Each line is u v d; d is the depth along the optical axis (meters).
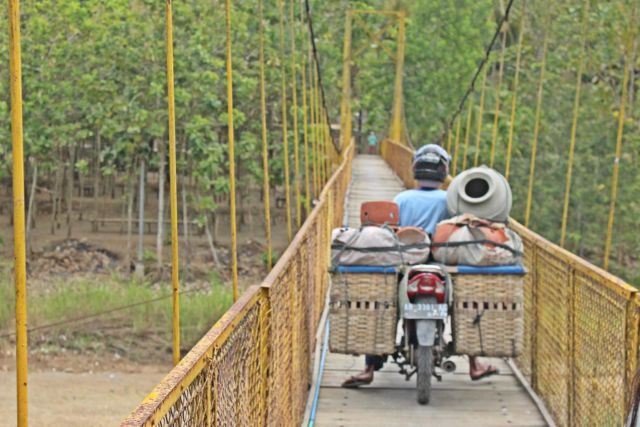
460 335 7.30
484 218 7.88
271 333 5.21
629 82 32.34
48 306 21.92
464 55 43.03
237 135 34.16
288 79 31.12
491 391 8.12
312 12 44.28
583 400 6.29
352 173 37.03
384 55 47.66
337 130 46.91
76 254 31.53
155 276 29.91
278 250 34.09
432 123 45.19
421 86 46.09
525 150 33.94
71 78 28.95
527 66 35.94
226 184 30.55
